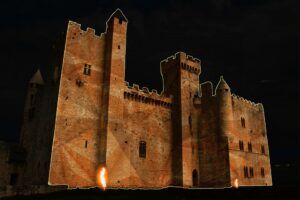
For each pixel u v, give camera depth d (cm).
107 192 3228
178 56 6253
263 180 6394
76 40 4862
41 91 5481
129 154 4950
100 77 4978
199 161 5922
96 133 4672
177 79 6128
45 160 4353
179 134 5709
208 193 2722
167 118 5838
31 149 5209
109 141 4603
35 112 5541
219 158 5703
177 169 5519
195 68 6425
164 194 2884
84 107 4650
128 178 4747
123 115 5116
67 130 4372
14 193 3959
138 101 5438
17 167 5159
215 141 5844
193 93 6247
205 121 6103
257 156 6469
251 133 6550
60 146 4238
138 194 2984
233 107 6303
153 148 5378
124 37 5322
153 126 5519
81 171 4338
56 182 4053
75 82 4659
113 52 5088
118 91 4969
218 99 6031
